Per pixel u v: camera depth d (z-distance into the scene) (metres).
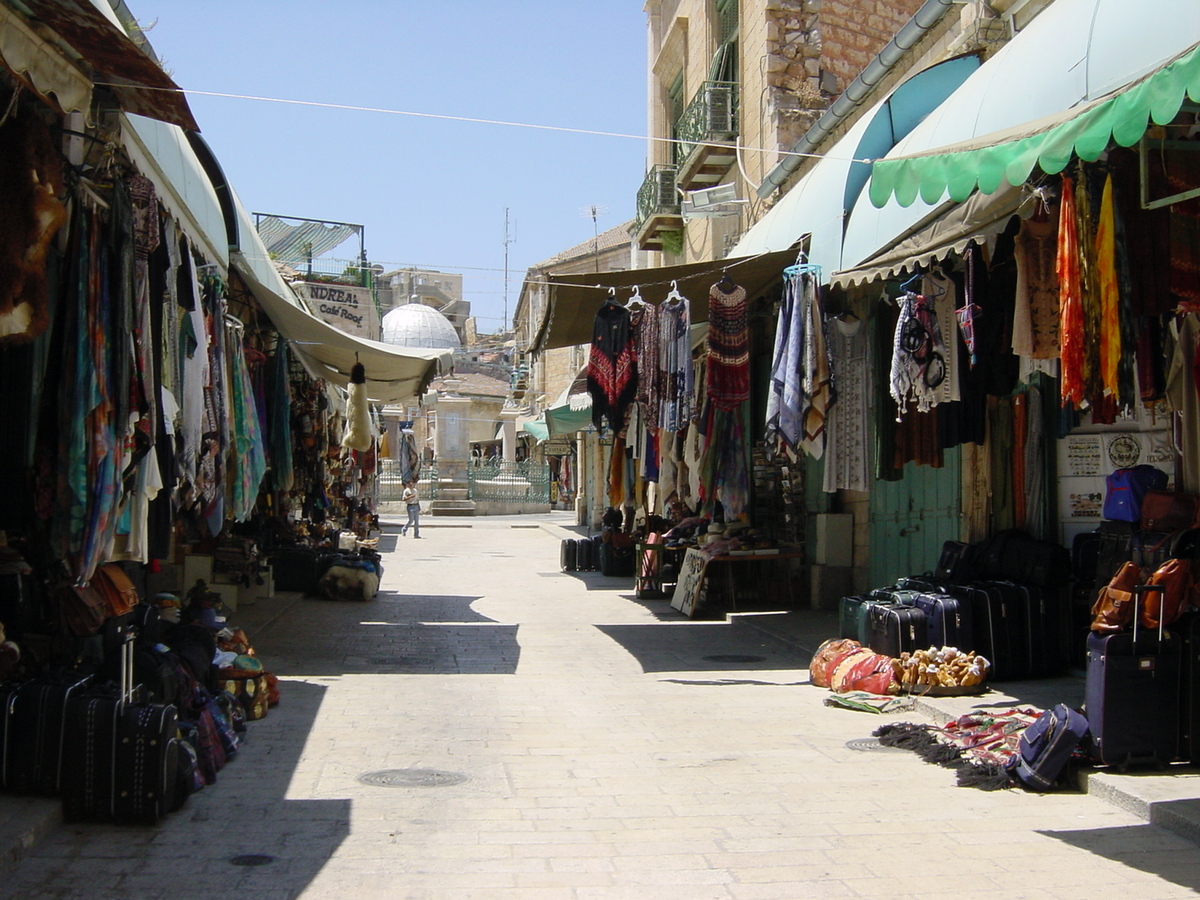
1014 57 6.84
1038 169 5.73
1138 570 5.45
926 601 7.72
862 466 8.95
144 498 5.68
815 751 6.07
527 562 21.19
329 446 16.84
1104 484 7.84
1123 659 5.27
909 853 4.33
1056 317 5.92
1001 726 6.12
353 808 4.88
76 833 4.44
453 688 7.95
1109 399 6.09
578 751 6.05
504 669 8.85
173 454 6.08
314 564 13.78
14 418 5.41
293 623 11.30
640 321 8.79
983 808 4.97
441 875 4.03
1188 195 4.66
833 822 4.75
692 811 4.90
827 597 12.11
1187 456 6.43
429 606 13.28
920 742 6.07
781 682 8.30
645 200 19.88
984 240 6.43
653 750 6.09
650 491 16.50
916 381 7.13
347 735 6.36
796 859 4.25
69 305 5.05
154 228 5.68
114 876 3.96
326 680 8.16
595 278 9.17
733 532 12.54
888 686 7.43
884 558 11.25
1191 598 5.35
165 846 4.31
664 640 10.54
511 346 42.47
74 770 4.54
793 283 8.11
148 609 6.23
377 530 28.14
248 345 10.46
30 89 4.40
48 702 4.60
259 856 4.21
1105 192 5.11
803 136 13.05
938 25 10.10
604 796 5.14
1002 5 8.80
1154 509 6.45
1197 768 5.31
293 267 24.86
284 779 5.36
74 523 5.04
